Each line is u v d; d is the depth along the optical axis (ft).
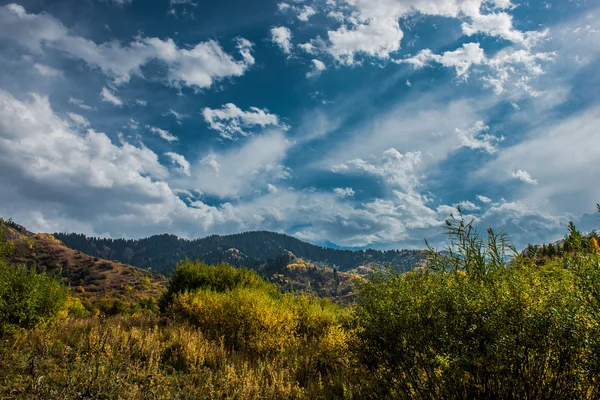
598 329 9.55
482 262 14.52
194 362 24.29
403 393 13.87
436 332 12.63
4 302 29.30
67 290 39.63
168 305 51.78
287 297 43.86
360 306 16.87
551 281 11.90
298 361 25.04
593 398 9.67
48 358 22.84
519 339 10.83
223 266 61.46
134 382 19.89
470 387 11.66
